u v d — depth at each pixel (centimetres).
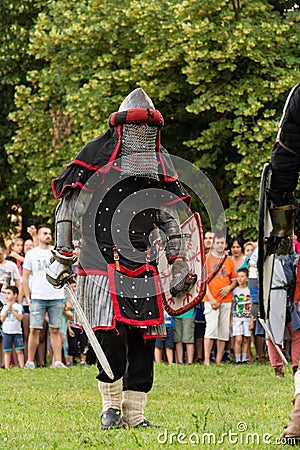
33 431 866
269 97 2480
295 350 1405
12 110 3228
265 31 2484
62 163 2788
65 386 1380
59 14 2883
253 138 2445
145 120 845
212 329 1759
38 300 1717
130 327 839
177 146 2794
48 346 2123
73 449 738
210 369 1641
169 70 2644
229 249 1884
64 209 847
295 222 760
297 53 2572
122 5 2689
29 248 1936
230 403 1122
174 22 2547
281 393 1252
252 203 2484
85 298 842
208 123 2711
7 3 3123
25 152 2930
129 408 858
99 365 860
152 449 719
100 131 2575
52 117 2872
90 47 2772
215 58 2441
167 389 1316
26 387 1370
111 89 2694
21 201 3303
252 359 1841
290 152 713
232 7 2508
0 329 1814
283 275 1455
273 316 1463
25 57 3158
